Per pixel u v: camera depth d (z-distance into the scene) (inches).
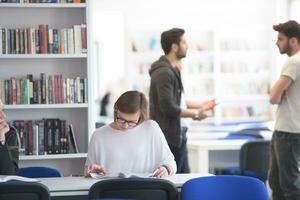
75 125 208.8
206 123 365.7
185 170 207.8
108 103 394.6
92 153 152.6
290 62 190.2
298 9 377.7
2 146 162.6
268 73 386.0
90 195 129.6
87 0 200.4
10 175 157.2
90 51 201.3
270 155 205.0
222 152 276.2
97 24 386.3
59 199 146.0
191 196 133.0
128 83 377.1
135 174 147.2
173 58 207.9
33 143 199.3
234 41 382.6
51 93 199.8
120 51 389.7
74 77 207.9
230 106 388.5
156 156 153.6
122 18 384.5
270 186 201.8
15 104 197.6
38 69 206.1
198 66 379.9
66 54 199.3
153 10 379.6
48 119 201.0
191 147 253.6
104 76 392.5
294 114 191.0
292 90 191.0
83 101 201.8
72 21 207.8
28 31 198.4
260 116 386.3
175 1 380.2
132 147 152.3
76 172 207.9
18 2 197.5
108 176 148.6
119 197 130.6
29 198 129.0
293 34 193.8
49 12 206.5
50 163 206.2
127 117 148.3
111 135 152.3
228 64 383.6
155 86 200.7
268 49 385.4
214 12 383.9
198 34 383.6
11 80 197.8
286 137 192.1
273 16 382.6
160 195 132.2
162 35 209.3
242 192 134.7
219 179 135.9
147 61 381.1
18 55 196.9
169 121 199.5
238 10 386.0
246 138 264.7
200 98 378.9
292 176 192.7
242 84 386.6
